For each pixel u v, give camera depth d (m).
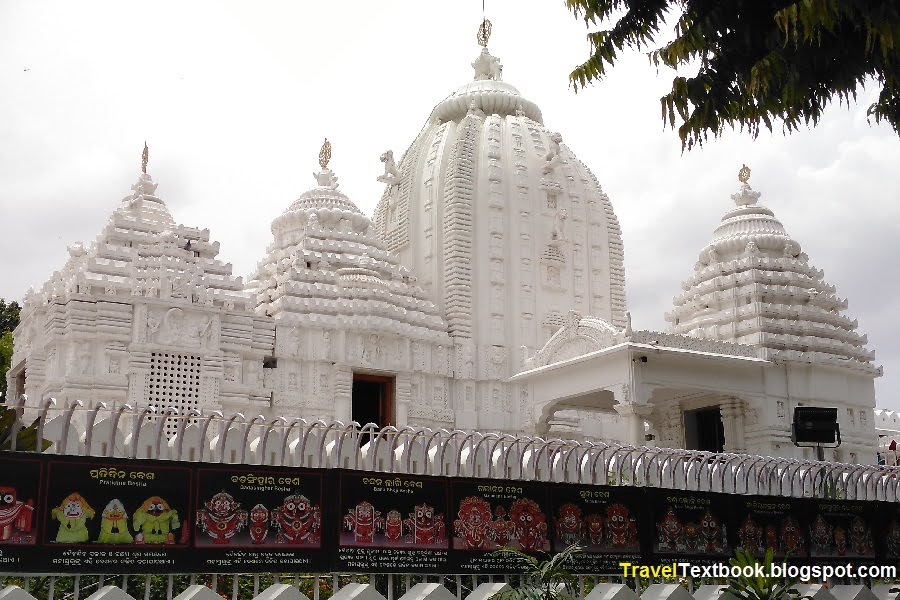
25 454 13.51
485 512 16.95
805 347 37.62
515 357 45.12
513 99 51.56
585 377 33.53
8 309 60.50
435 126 51.78
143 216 41.34
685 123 18.33
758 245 40.97
